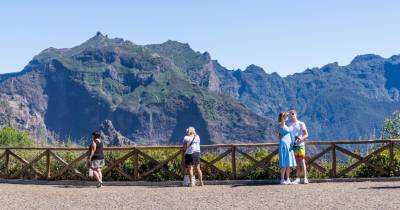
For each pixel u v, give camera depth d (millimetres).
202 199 12703
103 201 12812
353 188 14133
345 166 17031
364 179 16188
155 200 12750
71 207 11844
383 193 12789
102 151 16922
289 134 15727
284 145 15648
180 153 17250
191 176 16156
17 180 18781
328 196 12508
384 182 15695
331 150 16578
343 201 11578
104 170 17938
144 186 16984
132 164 17891
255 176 17016
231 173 17172
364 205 10898
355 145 17719
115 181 17734
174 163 17625
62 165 18812
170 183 17109
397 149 16656
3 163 19703
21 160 19016
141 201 12625
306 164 16812
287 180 15758
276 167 16891
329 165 16969
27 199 13477
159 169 17578
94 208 11609
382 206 10680
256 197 12742
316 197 12383
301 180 16344
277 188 14688
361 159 16344
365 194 12688
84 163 18422
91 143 16781
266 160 16859
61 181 18234
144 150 18250
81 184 17938
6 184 18312
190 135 16266
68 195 14336
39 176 18766
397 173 16297
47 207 11906
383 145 17328
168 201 12492
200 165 17344
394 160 16391
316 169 16828
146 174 17516
